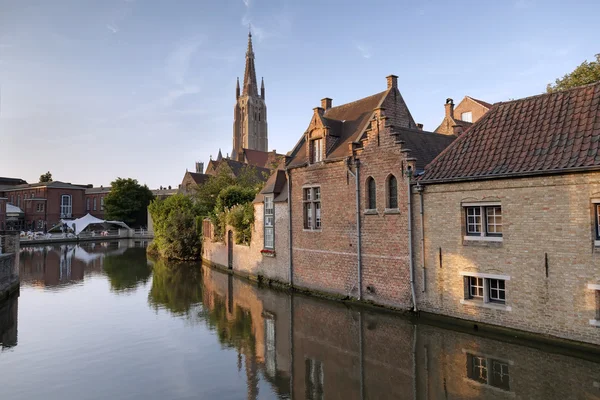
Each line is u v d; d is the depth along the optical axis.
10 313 19.39
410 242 16.66
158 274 31.38
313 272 22.05
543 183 12.70
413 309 16.70
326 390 10.77
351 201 19.59
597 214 11.78
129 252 48.31
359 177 19.14
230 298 22.28
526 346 13.00
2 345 14.68
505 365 11.66
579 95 13.75
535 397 9.73
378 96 22.86
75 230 65.69
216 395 10.59
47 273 31.95
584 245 11.90
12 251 24.69
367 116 21.69
